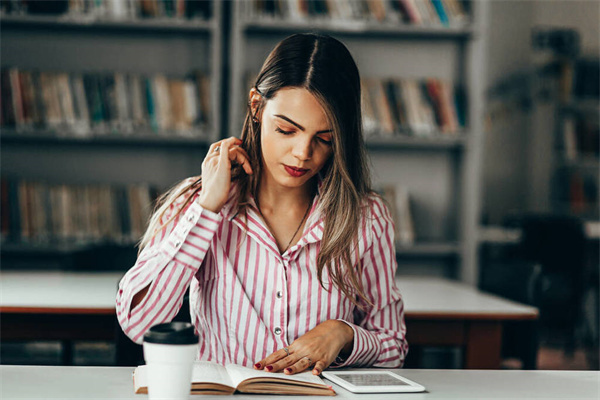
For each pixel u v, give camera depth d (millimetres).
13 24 3652
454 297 2424
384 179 4031
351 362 1339
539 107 5859
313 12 3682
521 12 5895
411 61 4016
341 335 1298
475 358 2188
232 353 1348
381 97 3748
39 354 3107
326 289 1363
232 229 1367
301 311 1359
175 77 3871
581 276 4523
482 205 5895
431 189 4055
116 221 3611
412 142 3797
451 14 3793
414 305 2221
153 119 3598
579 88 5688
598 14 5941
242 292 1344
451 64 4039
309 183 1434
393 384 1171
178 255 1229
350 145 1337
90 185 3652
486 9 3793
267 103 1275
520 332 2428
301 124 1242
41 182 3578
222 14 3918
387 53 4000
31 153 3770
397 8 3758
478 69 3803
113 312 2029
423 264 4066
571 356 4285
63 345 2535
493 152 5902
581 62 5715
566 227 4551
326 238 1347
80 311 2016
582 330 4805
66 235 3561
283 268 1353
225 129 3949
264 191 1403
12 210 3520
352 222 1344
